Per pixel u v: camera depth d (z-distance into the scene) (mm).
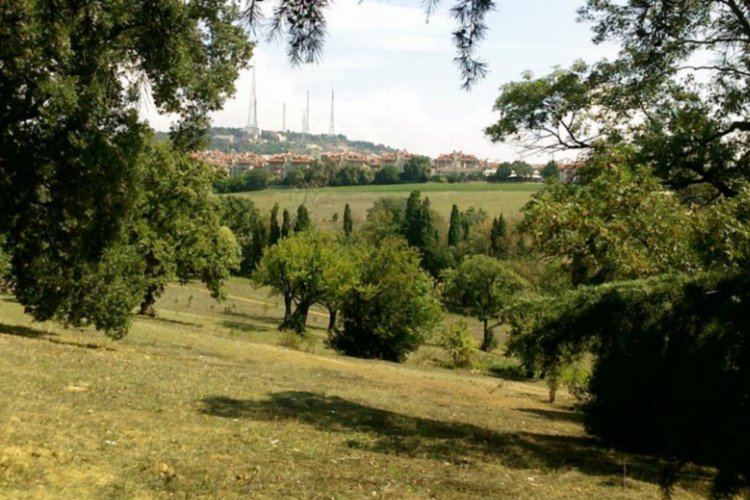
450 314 66125
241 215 87938
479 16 5887
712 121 14445
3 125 19797
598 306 10469
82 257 21250
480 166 174250
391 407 15477
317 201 118812
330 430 11297
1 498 5984
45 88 17938
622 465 10258
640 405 10039
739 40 14000
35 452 7480
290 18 5945
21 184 20812
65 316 21656
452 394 21031
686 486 7836
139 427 9648
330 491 7242
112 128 21391
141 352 21109
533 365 11766
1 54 16828
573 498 7980
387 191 128375
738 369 5934
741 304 6523
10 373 12867
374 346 37031
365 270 37156
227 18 18594
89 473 7062
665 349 9031
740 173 14367
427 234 77250
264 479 7508
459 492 7789
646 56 13453
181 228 41000
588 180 13844
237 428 10484
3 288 22859
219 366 20000
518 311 11508
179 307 63312
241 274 88938
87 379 13438
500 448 11219
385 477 8133
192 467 7738
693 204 13820
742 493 5277
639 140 14836
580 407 13094
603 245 12031
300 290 49781
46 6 9484
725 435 5559
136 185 22391
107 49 16703
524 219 12891
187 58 19281
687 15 12609
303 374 21172
